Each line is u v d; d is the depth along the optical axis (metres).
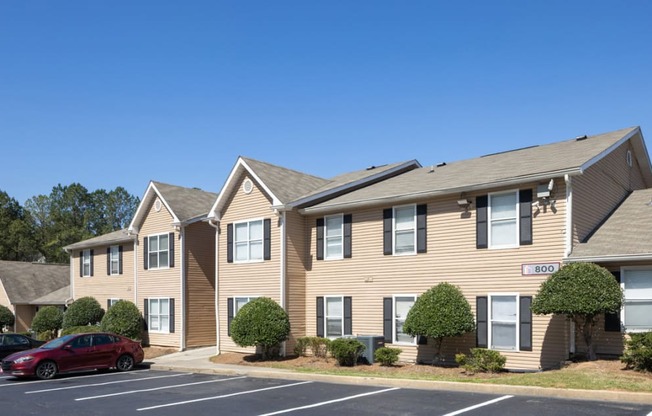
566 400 12.36
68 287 43.25
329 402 13.27
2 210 68.50
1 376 20.80
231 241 25.56
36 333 37.69
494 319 18.31
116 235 35.50
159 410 13.01
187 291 29.05
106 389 16.67
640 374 13.98
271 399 13.99
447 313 17.86
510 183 17.94
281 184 24.47
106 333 21.75
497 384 13.97
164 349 29.00
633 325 16.19
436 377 16.20
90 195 83.19
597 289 15.08
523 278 17.70
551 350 16.97
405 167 27.23
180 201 30.36
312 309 23.47
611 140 20.03
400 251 21.02
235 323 22.31
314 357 21.91
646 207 19.27
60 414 12.90
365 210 22.16
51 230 75.12
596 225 18.64
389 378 15.90
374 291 21.55
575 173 16.73
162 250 30.31
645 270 16.16
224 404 13.52
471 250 19.02
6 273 44.19
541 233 17.47
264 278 23.92
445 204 19.88
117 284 34.16
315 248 23.67
